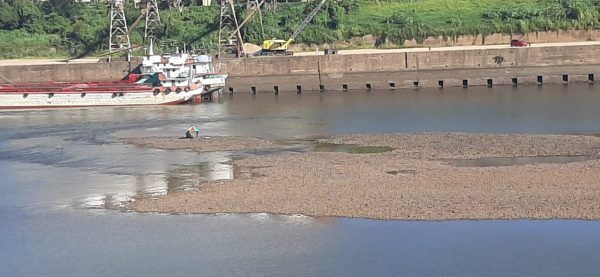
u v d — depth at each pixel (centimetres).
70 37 13162
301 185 4994
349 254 3819
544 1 13000
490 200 4497
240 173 5481
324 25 12862
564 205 4356
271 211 4462
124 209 4644
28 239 4172
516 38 12038
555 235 3953
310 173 5350
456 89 10394
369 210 4391
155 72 10025
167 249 3962
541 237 3934
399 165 5541
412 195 4653
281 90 10888
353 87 10781
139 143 6925
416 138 6681
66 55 12788
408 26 12388
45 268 3772
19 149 6831
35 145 7012
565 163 5488
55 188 5253
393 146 6391
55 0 14262
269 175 5353
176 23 13025
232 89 10962
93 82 10669
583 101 8700
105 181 5412
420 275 3572
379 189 4809
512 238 3934
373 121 7856
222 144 6725
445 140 6538
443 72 10731
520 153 5938
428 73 10731
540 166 5350
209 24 13012
